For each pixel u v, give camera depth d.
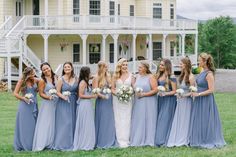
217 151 12.63
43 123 13.16
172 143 13.29
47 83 13.29
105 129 13.43
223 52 98.94
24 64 34.31
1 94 28.59
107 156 12.22
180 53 49.19
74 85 13.27
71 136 13.25
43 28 35.88
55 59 38.56
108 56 41.22
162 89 13.31
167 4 47.03
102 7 40.28
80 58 39.25
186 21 44.81
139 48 44.62
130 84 13.59
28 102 13.13
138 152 12.64
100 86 13.40
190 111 13.38
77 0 39.16
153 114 13.55
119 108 13.52
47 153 12.69
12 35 33.62
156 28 41.62
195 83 13.41
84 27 36.66
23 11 38.06
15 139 13.20
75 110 13.36
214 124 13.27
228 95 28.88
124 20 38.28
